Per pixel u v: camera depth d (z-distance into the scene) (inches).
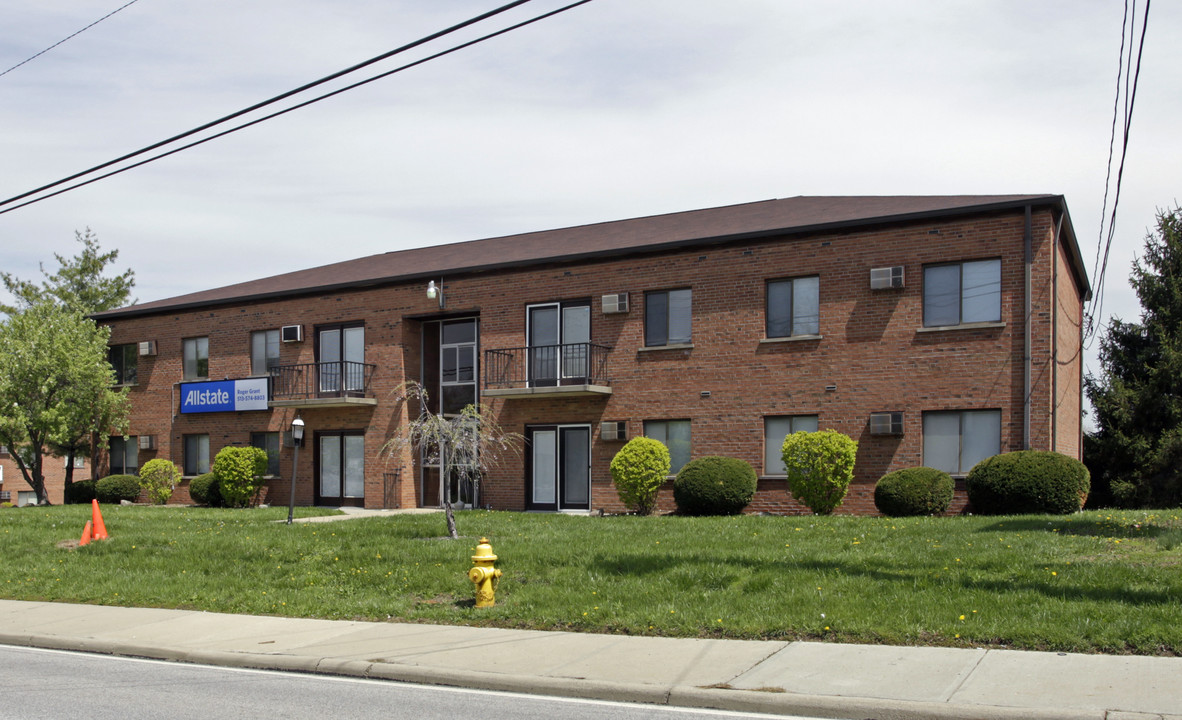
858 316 864.3
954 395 820.0
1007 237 808.3
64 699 341.4
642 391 965.2
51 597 572.4
